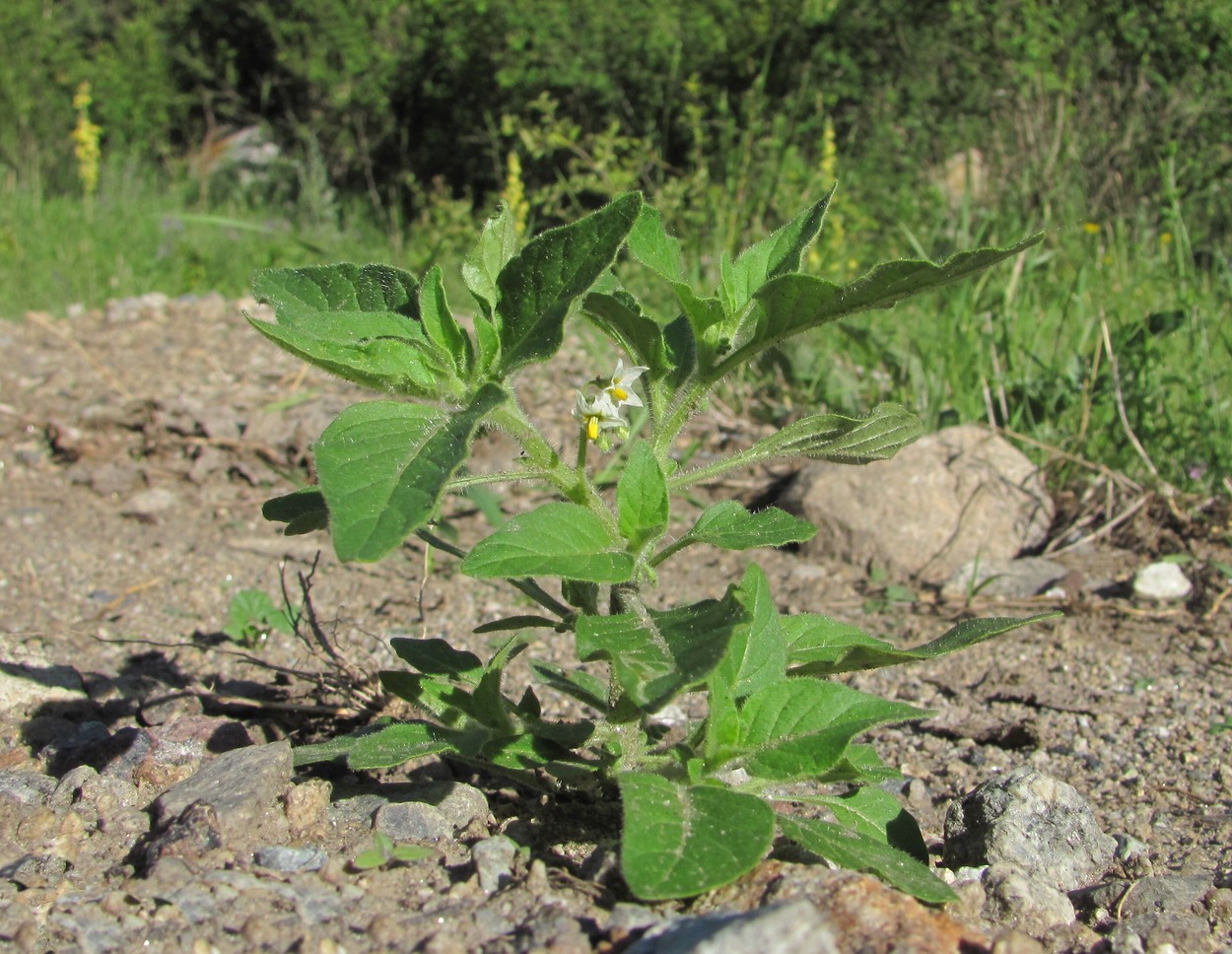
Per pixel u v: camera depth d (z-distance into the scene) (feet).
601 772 7.70
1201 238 30.48
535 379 21.67
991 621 7.70
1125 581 14.49
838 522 15.51
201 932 6.34
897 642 13.23
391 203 47.70
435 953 6.08
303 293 8.00
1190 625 13.32
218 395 21.48
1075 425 17.22
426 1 48.11
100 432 19.63
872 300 6.89
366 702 10.43
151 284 32.14
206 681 11.66
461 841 7.58
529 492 17.30
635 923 6.29
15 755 9.21
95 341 25.36
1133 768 10.12
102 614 13.74
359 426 6.48
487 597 14.35
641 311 7.97
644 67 42.78
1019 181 33.50
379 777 9.17
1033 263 21.47
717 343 7.57
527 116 43.73
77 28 67.67
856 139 39.65
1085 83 36.55
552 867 7.26
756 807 6.40
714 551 15.96
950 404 18.35
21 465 18.83
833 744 6.77
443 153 49.14
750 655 7.44
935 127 39.58
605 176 29.76
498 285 7.20
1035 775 8.20
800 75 41.60
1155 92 36.27
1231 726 10.77
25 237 36.27
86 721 10.39
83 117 44.42
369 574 15.07
